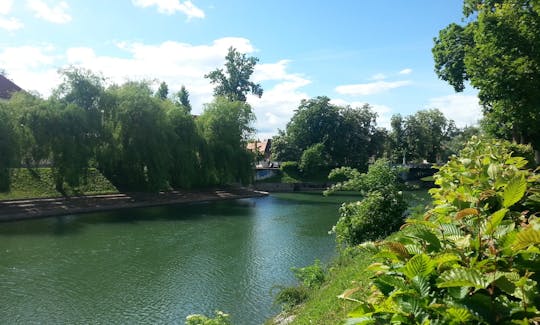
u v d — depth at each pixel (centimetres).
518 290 236
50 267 1836
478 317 221
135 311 1367
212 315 1331
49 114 3312
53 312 1352
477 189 436
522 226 306
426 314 240
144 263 1914
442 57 2900
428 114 8225
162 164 3956
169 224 2962
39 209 3161
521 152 1124
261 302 1430
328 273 1385
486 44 1616
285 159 7519
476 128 8094
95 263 1909
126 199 3844
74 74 3694
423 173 6588
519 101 1557
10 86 5553
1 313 1335
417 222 350
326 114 7469
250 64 6600
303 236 2538
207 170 4653
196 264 1900
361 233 1412
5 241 2312
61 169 3431
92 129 3641
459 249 275
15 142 3103
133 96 3869
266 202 4603
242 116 5181
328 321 746
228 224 2991
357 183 1477
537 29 1493
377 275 296
